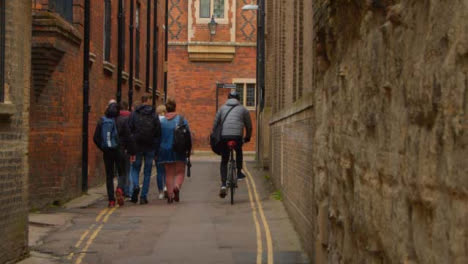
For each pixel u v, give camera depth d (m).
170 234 11.63
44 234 11.72
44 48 15.35
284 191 14.80
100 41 21.53
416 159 3.64
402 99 3.97
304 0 10.90
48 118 15.98
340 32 6.35
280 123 16.56
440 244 3.21
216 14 46.47
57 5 16.39
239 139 16.22
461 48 2.90
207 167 29.78
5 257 8.65
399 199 4.03
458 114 2.94
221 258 9.57
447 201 3.11
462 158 2.90
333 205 6.84
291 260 9.35
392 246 4.21
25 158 9.45
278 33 19.16
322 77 7.75
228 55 46.28
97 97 21.20
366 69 5.04
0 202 8.45
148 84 33.50
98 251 10.16
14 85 9.02
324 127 7.57
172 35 46.41
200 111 46.50
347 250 6.02
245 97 46.69
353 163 5.64
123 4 26.33
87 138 18.77
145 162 16.67
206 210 14.95
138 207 15.80
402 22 3.98
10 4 8.87
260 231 11.79
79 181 18.22
